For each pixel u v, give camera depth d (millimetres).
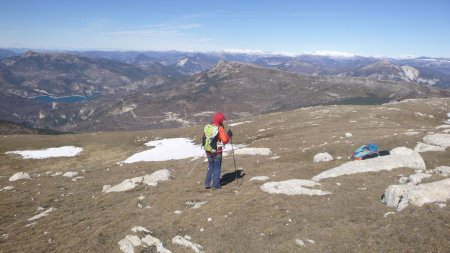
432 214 15336
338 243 14547
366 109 105688
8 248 16562
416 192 16797
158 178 29516
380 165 25297
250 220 17375
